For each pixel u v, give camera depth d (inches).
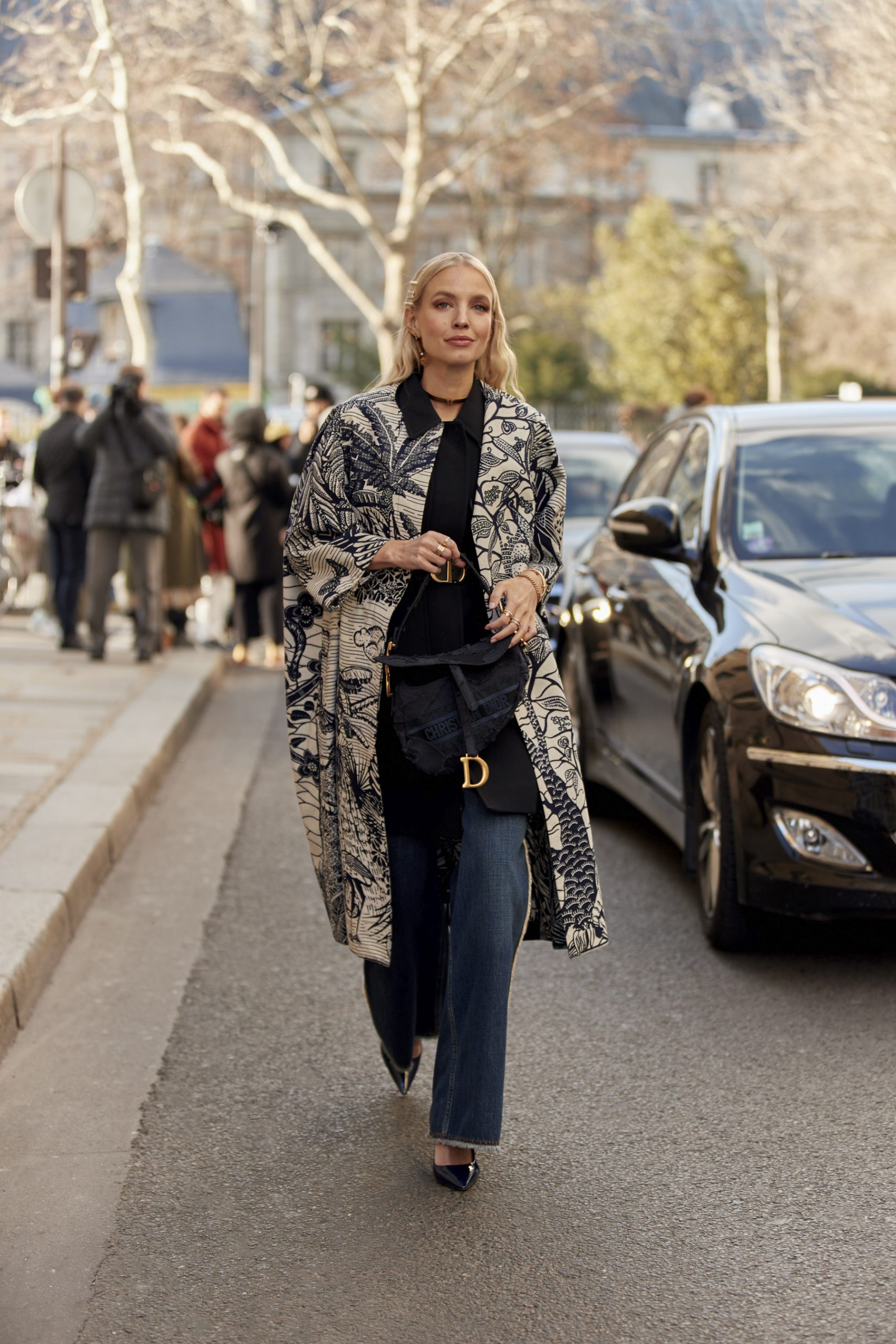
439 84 1194.0
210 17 1037.2
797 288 1801.2
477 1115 133.7
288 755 353.1
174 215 1905.8
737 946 201.2
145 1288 119.7
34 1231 129.3
